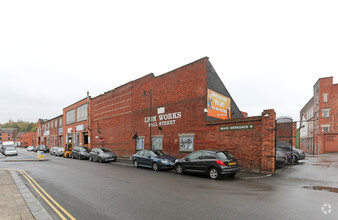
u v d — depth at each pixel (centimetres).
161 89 1898
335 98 3083
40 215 500
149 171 1300
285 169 1248
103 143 2784
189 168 1118
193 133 1575
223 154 1045
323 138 2859
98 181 949
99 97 2975
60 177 1062
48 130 5559
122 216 508
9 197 658
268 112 1155
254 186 835
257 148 1198
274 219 482
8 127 13350
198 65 1612
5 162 1967
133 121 2222
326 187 812
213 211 538
